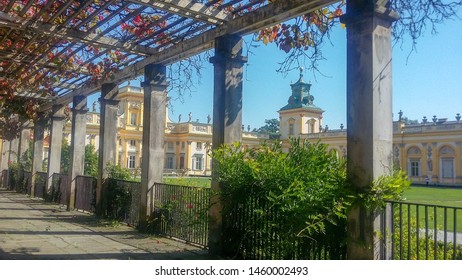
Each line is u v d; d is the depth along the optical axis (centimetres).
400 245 419
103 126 1096
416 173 5656
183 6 613
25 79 1095
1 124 1850
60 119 1541
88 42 773
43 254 650
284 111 7062
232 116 666
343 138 6059
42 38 801
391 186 417
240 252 609
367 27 443
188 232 767
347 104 456
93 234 843
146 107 889
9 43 840
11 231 845
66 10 687
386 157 439
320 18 569
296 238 483
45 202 1455
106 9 662
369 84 436
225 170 599
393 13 447
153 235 838
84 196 1212
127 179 1087
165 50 823
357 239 432
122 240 784
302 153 535
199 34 729
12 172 1966
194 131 6775
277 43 614
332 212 451
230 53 668
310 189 482
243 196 589
